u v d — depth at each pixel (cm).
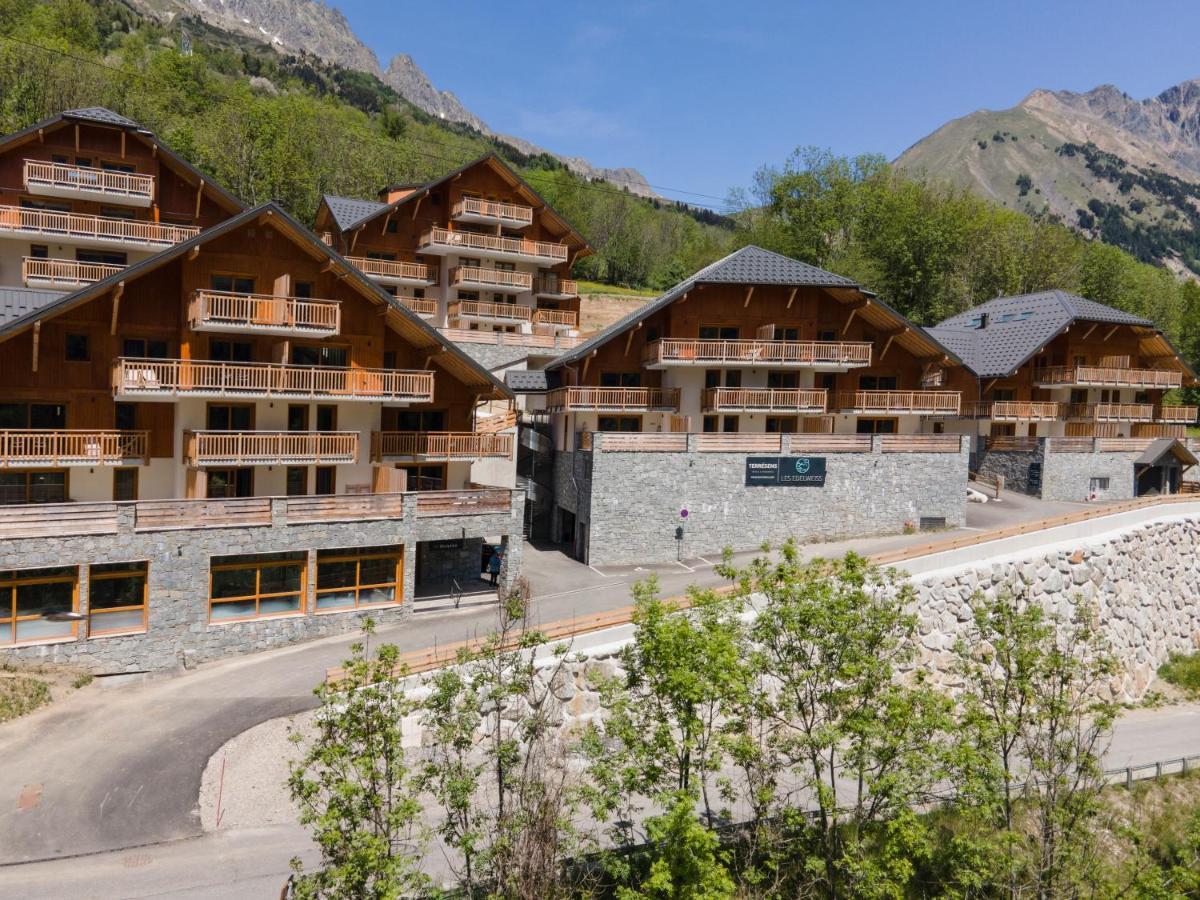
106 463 2733
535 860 1350
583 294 8319
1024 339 5112
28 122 6475
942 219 7825
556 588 3159
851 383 4238
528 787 1461
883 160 8638
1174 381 5291
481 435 3262
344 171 8069
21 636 2317
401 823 1258
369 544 2767
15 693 2208
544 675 2227
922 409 4144
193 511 2506
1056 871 1648
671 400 3959
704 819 1922
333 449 2919
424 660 2262
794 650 1667
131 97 7300
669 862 1477
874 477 3856
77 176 3953
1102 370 5091
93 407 2814
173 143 6962
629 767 1569
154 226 4103
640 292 9750
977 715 1720
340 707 1928
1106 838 2142
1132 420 5281
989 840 1758
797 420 4162
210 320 2742
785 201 8331
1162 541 3900
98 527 2383
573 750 1833
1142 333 5328
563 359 4097
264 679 2391
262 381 2814
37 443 2638
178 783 1917
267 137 7538
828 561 3234
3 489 2727
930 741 1767
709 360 3856
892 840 1588
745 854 1742
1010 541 3266
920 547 3064
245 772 1975
